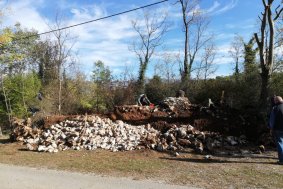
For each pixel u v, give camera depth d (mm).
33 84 37562
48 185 7383
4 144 13891
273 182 7539
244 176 8078
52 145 12477
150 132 13094
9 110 35750
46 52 45375
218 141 11953
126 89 29016
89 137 12836
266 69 16312
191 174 8320
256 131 12625
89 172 8664
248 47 27469
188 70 32906
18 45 35438
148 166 9258
